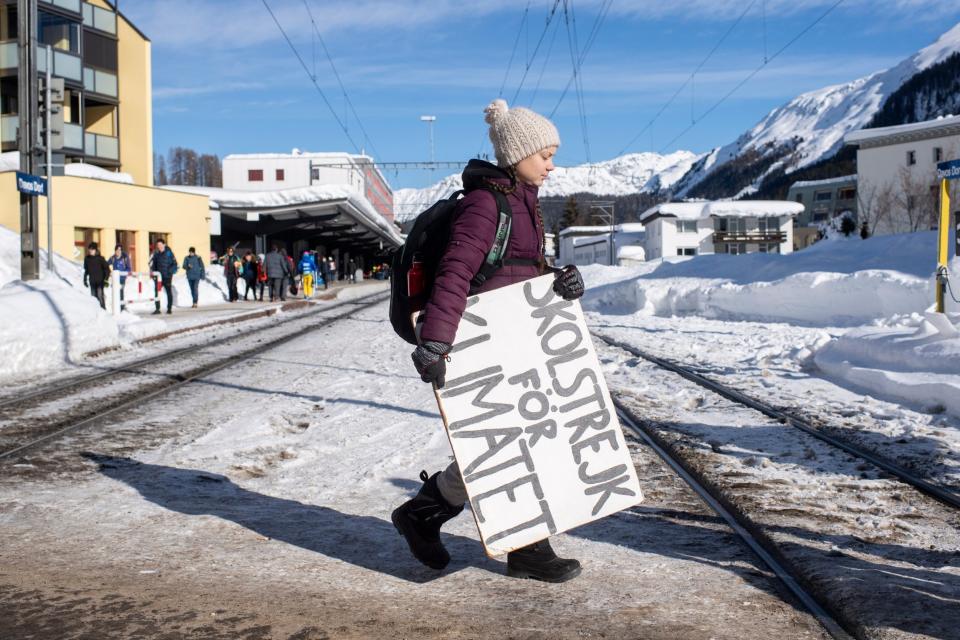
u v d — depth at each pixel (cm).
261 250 4203
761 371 988
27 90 1595
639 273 3984
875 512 396
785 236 8238
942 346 832
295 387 899
